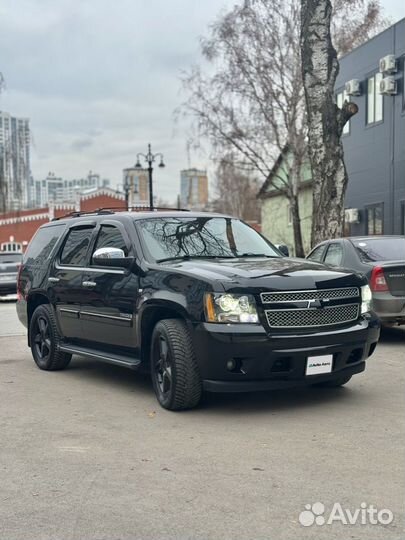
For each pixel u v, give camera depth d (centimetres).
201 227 715
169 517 367
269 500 387
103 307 684
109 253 654
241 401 624
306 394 649
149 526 357
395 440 496
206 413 584
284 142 2531
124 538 344
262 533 345
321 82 1430
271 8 2391
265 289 553
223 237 713
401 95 2127
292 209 2577
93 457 473
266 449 481
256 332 542
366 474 426
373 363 805
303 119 2473
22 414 601
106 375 781
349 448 479
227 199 4494
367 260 948
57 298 778
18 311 900
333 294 584
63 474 440
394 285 900
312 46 1434
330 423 545
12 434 536
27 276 869
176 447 491
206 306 555
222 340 543
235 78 2472
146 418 574
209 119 2539
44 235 877
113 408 614
